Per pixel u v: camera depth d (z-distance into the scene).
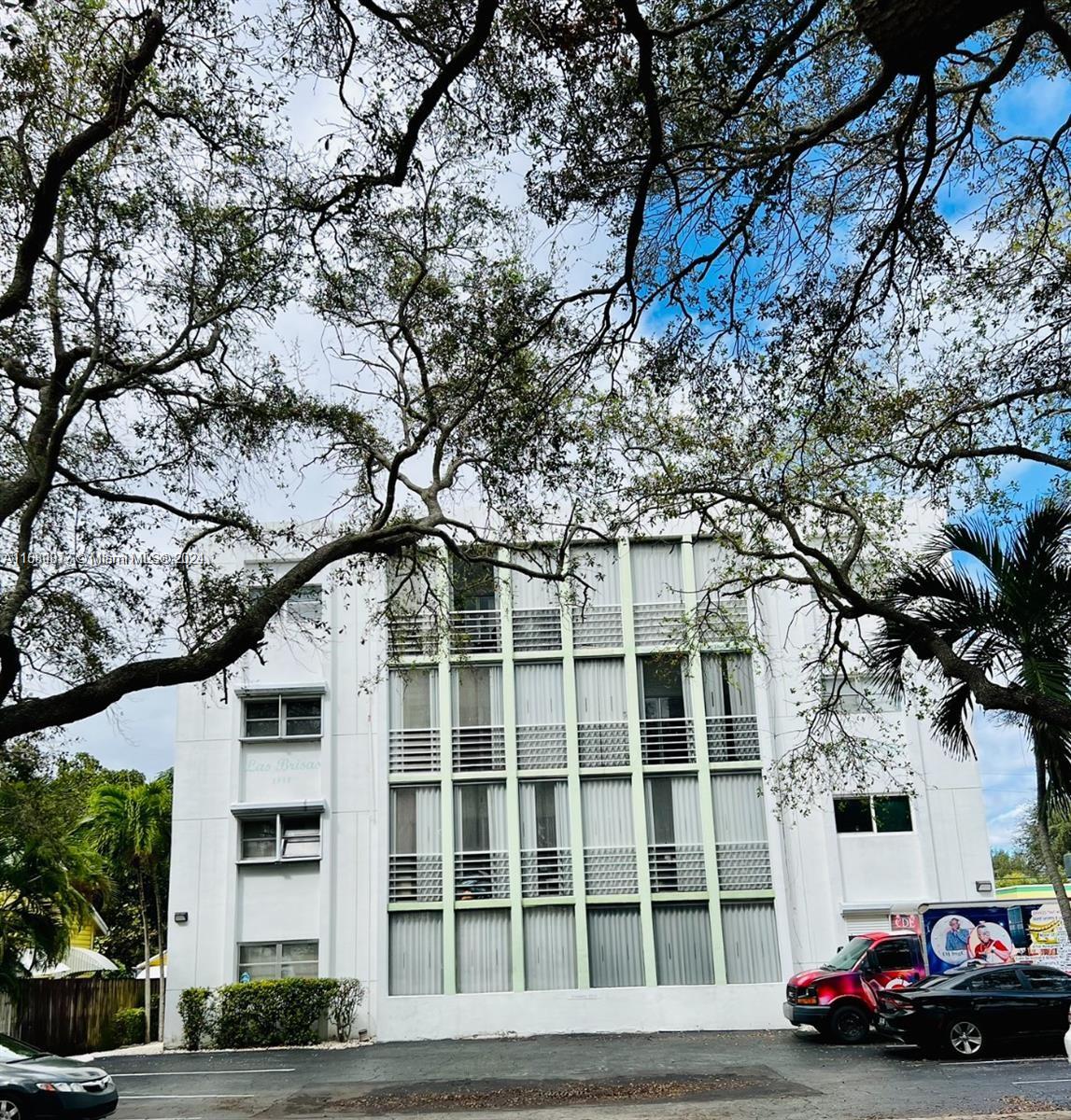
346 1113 15.09
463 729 27.66
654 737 27.50
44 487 10.04
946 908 21.39
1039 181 9.94
